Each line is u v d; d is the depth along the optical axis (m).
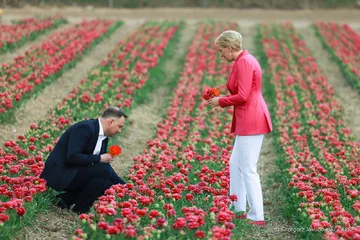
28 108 18.28
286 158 14.33
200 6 54.97
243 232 10.05
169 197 10.29
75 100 18.45
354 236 8.45
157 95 22.92
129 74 23.36
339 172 12.65
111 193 9.76
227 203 9.84
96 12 49.00
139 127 18.34
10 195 9.52
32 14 45.56
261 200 10.55
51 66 22.44
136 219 8.65
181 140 15.53
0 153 12.22
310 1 56.44
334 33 37.50
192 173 12.85
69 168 10.49
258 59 29.78
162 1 54.81
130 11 50.59
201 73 25.05
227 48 10.11
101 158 10.44
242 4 55.47
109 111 10.48
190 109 18.80
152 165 12.20
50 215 10.42
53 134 14.77
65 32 32.31
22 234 9.29
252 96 10.15
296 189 11.84
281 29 39.28
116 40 33.34
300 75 25.75
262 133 10.23
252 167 10.38
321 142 15.71
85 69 25.23
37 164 11.50
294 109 20.16
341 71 27.84
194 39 34.16
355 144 15.96
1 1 50.06
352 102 22.69
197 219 8.52
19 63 22.62
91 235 8.55
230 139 16.39
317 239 9.29
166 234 8.78
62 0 52.75
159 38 33.06
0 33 29.05
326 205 10.30
